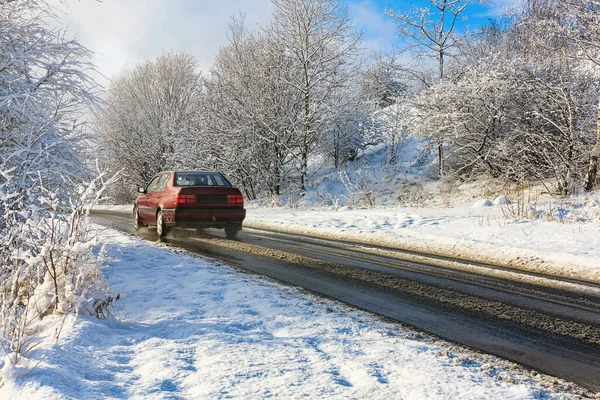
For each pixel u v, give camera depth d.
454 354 3.63
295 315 4.59
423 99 20.84
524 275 6.80
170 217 10.33
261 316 4.57
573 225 10.41
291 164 25.17
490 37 27.11
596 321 4.67
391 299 5.41
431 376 3.10
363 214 15.12
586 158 16.30
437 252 8.83
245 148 24.16
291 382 2.90
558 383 3.14
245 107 23.94
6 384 2.73
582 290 5.93
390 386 2.91
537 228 10.38
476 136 19.22
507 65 18.89
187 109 30.22
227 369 3.08
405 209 16.16
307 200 22.69
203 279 6.15
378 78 31.47
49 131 6.26
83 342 3.47
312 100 24.19
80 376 2.90
